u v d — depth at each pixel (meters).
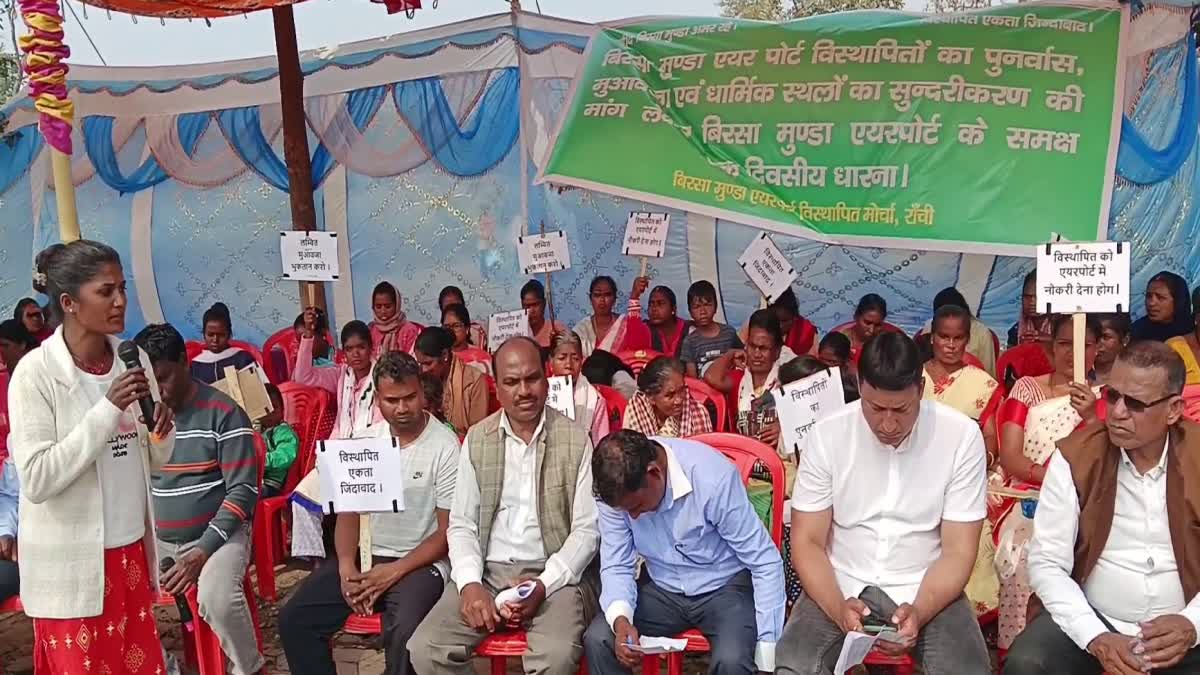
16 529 4.33
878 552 3.50
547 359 6.50
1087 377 4.76
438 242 9.34
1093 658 3.31
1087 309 3.89
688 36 6.59
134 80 9.62
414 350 5.62
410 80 8.91
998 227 5.85
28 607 3.47
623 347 7.75
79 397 3.41
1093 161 5.74
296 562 6.15
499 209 9.12
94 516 3.45
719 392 5.57
